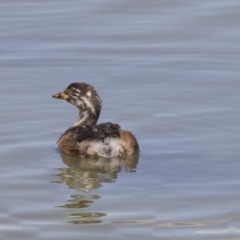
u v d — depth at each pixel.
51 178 14.58
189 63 20.98
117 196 13.73
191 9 24.45
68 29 23.23
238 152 15.70
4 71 20.50
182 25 23.44
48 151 15.84
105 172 14.89
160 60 21.20
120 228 12.57
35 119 17.56
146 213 13.05
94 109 16.89
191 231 12.48
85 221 12.80
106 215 13.02
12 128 17.02
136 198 13.63
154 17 24.05
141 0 24.92
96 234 12.37
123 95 19.00
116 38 22.69
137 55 21.56
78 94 16.94
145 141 16.39
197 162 15.23
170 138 16.55
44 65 20.89
